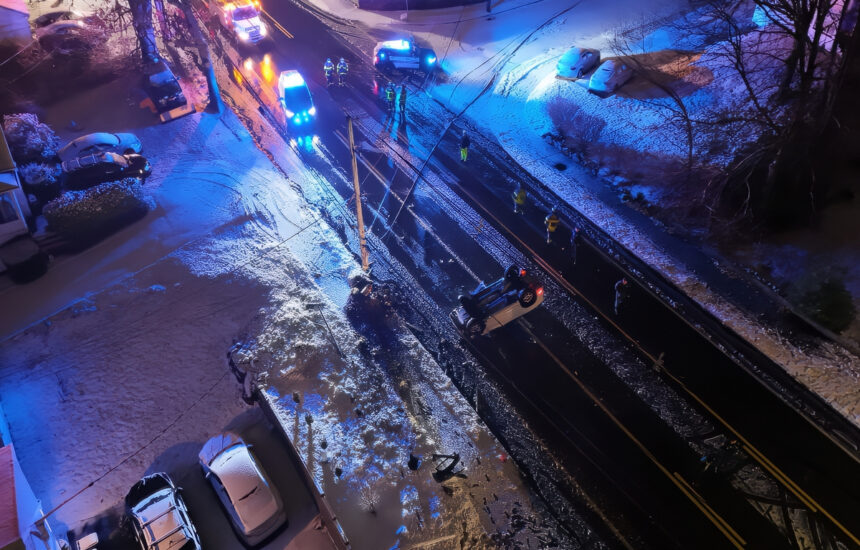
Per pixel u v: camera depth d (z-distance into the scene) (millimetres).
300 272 18547
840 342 15602
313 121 25469
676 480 13164
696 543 12141
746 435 13883
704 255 18562
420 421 14492
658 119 23688
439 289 18109
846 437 13758
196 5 32250
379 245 19656
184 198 21203
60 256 18969
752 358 15531
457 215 20828
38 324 16984
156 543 11648
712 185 20328
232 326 16891
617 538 12289
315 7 35344
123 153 22531
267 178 22297
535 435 14141
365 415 14656
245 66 29328
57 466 13914
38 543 11125
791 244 18203
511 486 13172
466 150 22875
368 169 23016
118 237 19641
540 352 16094
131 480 13641
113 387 15445
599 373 15477
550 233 19547
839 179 19000
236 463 12820
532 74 27906
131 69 28000
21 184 20594
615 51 28828
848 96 18172
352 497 13016
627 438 14000
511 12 33719
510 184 22156
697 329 16422
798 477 13062
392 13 34469
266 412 14789
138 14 26312
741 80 23906
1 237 18219
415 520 12633
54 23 29297
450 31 32406
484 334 16656
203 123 24984
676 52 27672
